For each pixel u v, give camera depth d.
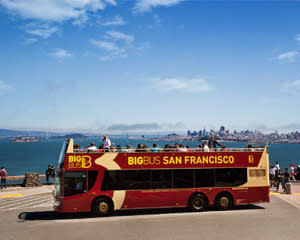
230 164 19.28
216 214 18.11
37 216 17.89
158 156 18.41
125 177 17.92
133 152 18.19
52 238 13.37
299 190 28.53
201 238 13.29
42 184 31.52
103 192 17.58
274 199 23.48
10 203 22.22
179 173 18.61
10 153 194.75
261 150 19.92
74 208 17.17
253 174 19.52
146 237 13.45
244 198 19.27
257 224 15.70
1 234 14.04
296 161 137.38
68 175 17.33
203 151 19.09
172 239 13.16
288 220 16.59
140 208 18.12
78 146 18.41
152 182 18.19
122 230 14.62
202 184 18.88
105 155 17.84
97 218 17.22
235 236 13.61
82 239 13.20
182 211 19.08
